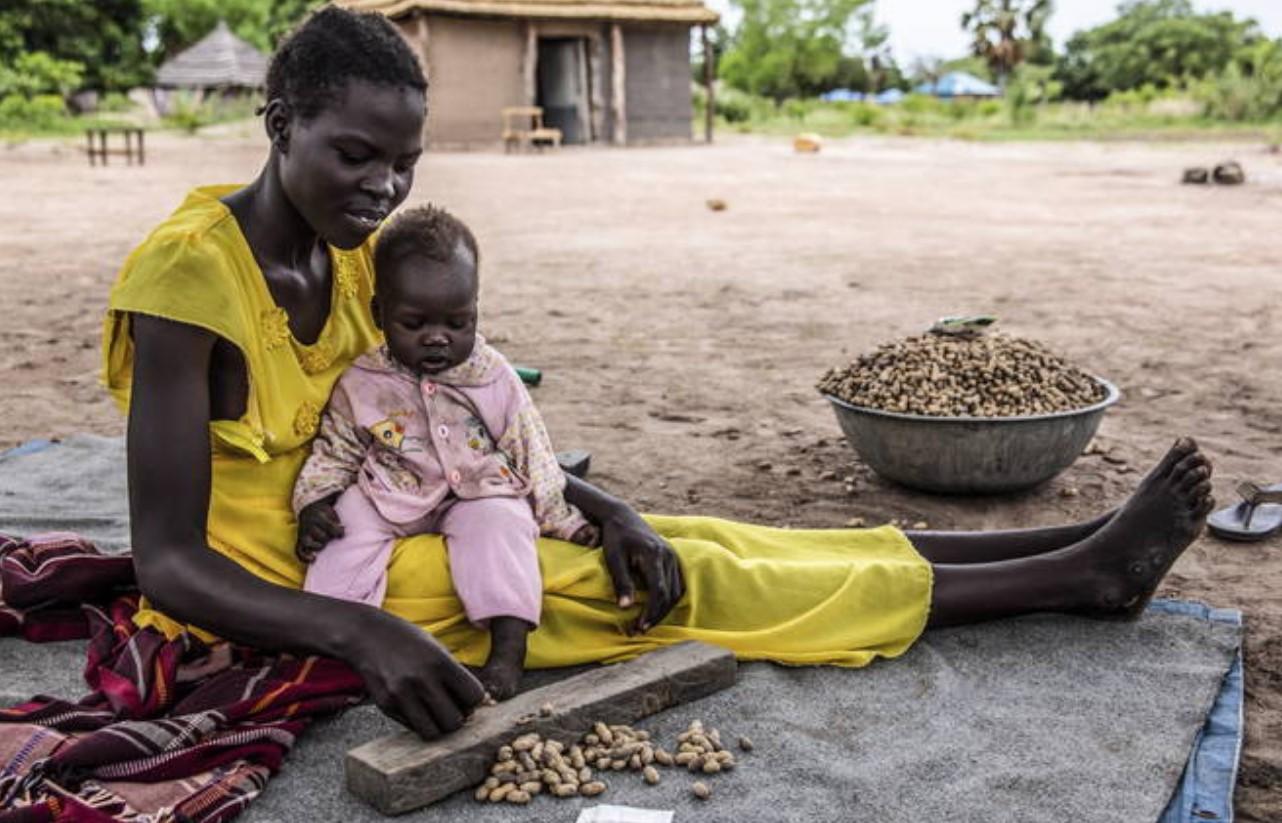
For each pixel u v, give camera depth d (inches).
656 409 252.7
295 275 121.4
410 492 124.5
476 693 108.6
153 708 118.1
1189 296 382.6
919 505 188.7
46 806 99.5
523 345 319.6
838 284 417.7
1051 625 138.5
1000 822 102.7
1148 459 212.7
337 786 108.9
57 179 890.1
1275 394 258.5
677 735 116.6
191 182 867.4
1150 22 3705.7
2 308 373.1
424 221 123.0
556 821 103.7
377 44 106.5
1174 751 113.0
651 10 1289.4
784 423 240.5
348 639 107.6
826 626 129.6
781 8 3491.6
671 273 445.7
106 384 120.0
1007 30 3351.4
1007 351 189.2
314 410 125.4
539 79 1370.6
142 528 111.8
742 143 1466.5
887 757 112.3
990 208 681.6
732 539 138.8
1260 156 1120.8
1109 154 1198.9
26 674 131.5
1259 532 172.6
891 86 4227.4
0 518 178.2
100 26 2153.1
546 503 129.1
